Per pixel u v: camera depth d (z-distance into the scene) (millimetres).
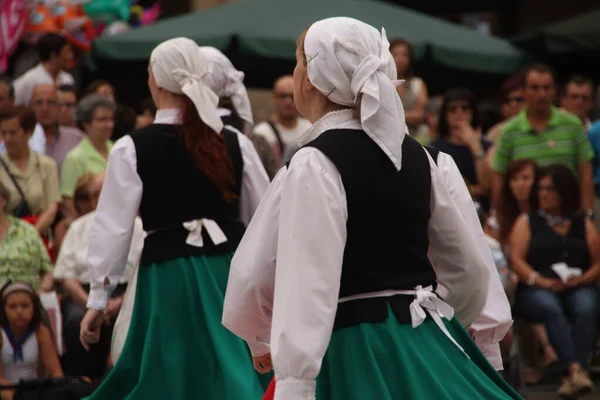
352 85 6723
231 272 6812
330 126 6809
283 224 6414
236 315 6852
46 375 14281
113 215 10422
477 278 7066
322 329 6168
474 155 17453
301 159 6539
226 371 9859
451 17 38406
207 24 22812
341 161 6582
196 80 10664
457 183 7270
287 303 6199
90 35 25422
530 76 17297
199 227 10492
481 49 24094
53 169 16734
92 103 17016
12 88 18844
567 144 17469
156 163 10492
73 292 14695
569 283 16031
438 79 25328
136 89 24078
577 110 20344
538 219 16391
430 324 6734
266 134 17672
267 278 6707
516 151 17328
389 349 6523
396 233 6688
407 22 24422
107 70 23359
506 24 37719
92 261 10367
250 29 22094
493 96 26812
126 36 22609
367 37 6832
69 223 16859
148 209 10539
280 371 6129
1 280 14828
